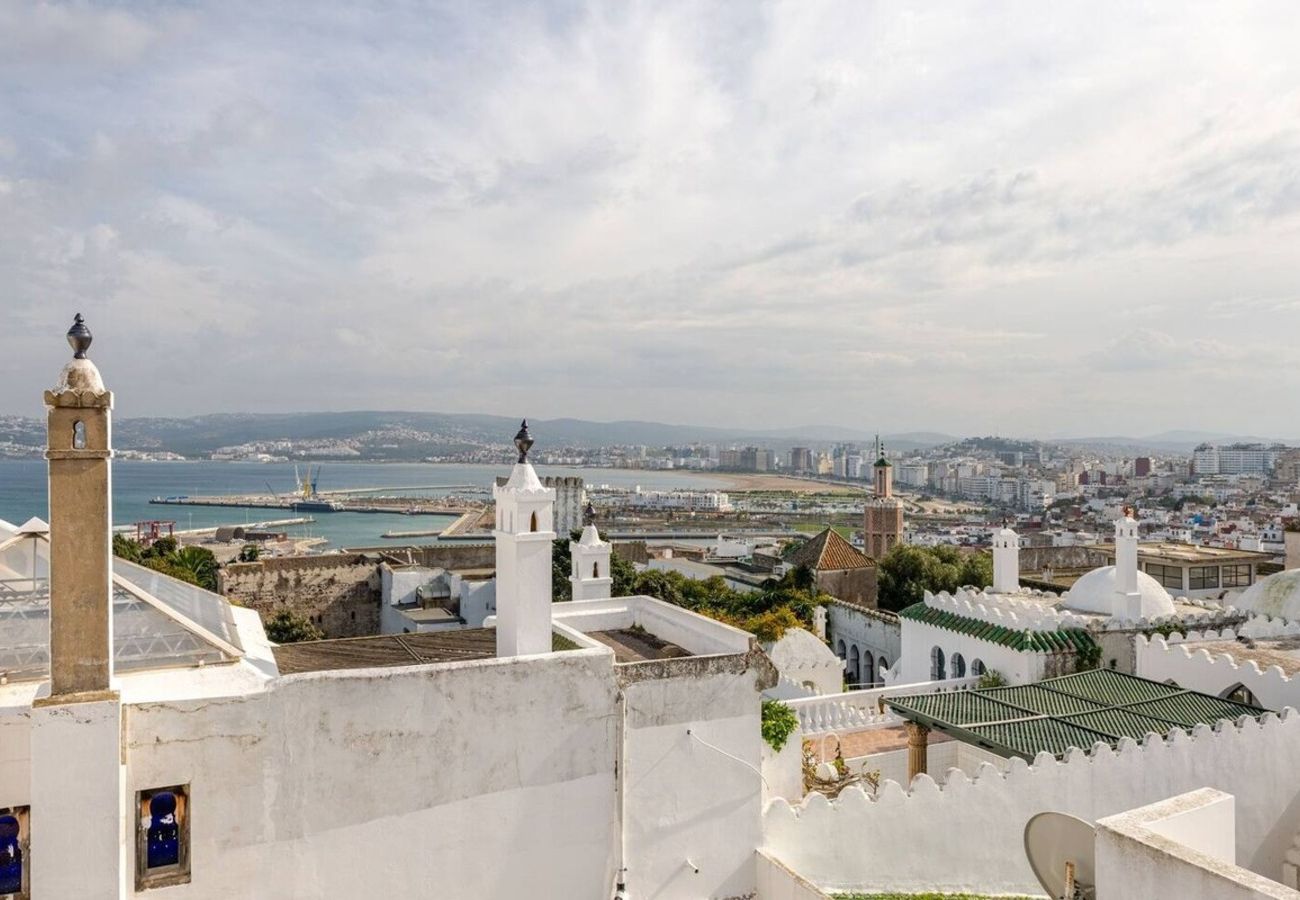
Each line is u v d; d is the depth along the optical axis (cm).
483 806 1459
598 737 1554
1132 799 2081
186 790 1264
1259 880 1020
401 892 1397
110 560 1203
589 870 1545
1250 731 2214
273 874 1312
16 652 1313
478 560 8381
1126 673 2880
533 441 1722
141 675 1345
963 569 6800
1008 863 1975
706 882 1650
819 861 1800
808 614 5053
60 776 1139
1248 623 3030
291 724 1323
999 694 2491
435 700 1421
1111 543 11694
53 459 1163
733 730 1675
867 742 2591
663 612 2194
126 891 1220
